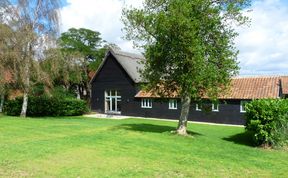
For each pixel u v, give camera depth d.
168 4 17.02
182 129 18.08
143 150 12.78
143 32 17.61
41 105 35.84
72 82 43.28
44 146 13.02
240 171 10.21
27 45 29.61
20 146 12.95
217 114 33.31
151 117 39.28
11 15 29.69
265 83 32.66
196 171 9.91
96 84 45.16
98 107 44.91
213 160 11.59
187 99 18.11
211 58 16.73
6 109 34.78
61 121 27.55
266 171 10.41
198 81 16.12
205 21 16.61
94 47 54.03
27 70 29.80
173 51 16.64
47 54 31.08
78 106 40.72
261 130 15.63
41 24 30.94
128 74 41.66
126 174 9.29
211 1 17.42
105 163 10.49
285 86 30.86
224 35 17.36
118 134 17.11
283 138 15.80
